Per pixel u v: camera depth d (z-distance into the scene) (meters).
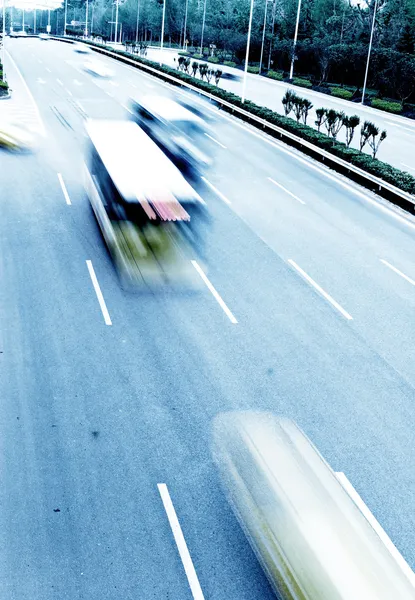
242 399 11.84
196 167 28.12
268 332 14.38
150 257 18.02
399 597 7.96
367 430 11.22
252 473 9.93
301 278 17.41
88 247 18.45
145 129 35.06
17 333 13.66
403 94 52.88
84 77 56.22
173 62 80.38
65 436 10.54
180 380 12.33
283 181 27.06
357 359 13.52
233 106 42.12
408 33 59.06
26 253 17.83
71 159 27.78
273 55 79.56
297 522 9.02
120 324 14.28
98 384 12.04
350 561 8.44
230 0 110.62
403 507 9.48
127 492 9.39
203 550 8.45
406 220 23.12
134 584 7.90
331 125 35.12
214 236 19.95
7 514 8.86
